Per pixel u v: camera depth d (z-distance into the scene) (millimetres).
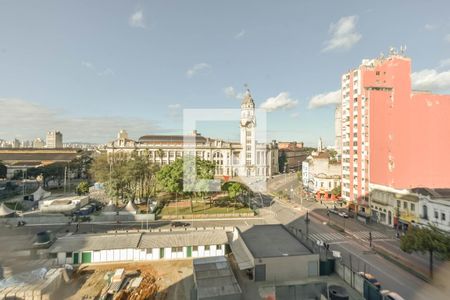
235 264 35531
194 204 70812
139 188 78875
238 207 67812
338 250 40500
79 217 57375
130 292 27891
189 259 37469
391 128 61125
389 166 61062
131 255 36812
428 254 37156
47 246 39312
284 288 26312
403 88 60500
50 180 109375
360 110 63656
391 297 25875
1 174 109750
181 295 28188
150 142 130750
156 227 52219
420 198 45656
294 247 35094
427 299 27031
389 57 63312
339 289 26297
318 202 78688
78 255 35844
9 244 39438
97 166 76500
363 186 62594
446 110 60031
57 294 28141
